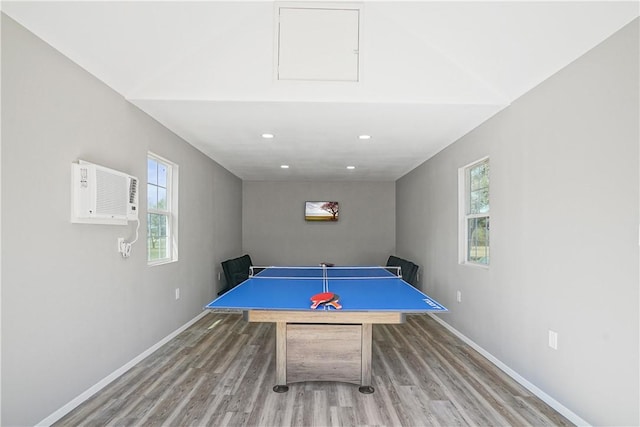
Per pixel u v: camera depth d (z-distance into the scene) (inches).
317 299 104.0
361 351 116.5
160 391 113.5
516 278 125.1
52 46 94.5
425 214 232.7
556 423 96.4
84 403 105.0
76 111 103.3
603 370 87.9
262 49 122.9
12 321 82.5
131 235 132.3
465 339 168.1
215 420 96.9
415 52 124.1
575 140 97.7
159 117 144.1
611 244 86.0
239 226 315.6
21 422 84.8
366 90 123.4
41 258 90.6
